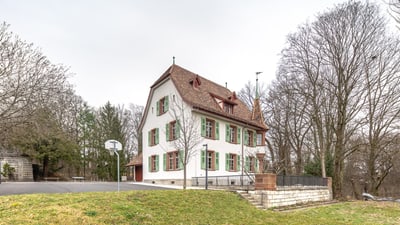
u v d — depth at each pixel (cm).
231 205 1308
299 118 3809
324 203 2131
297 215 1346
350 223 1302
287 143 4319
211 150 2794
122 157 5012
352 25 2655
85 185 2056
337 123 2803
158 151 3000
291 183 1919
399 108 2717
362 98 2788
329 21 2736
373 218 1509
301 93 2883
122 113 5869
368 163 3238
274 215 1254
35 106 1352
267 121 4447
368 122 2867
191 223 950
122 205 1007
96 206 965
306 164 3781
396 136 2819
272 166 2897
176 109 2738
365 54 2658
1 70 1287
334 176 2748
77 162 4569
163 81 2980
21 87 1299
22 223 751
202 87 3112
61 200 1024
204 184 2341
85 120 4975
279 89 3647
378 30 2622
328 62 2789
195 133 2561
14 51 1324
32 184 2120
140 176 3456
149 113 3266
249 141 3469
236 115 3328
